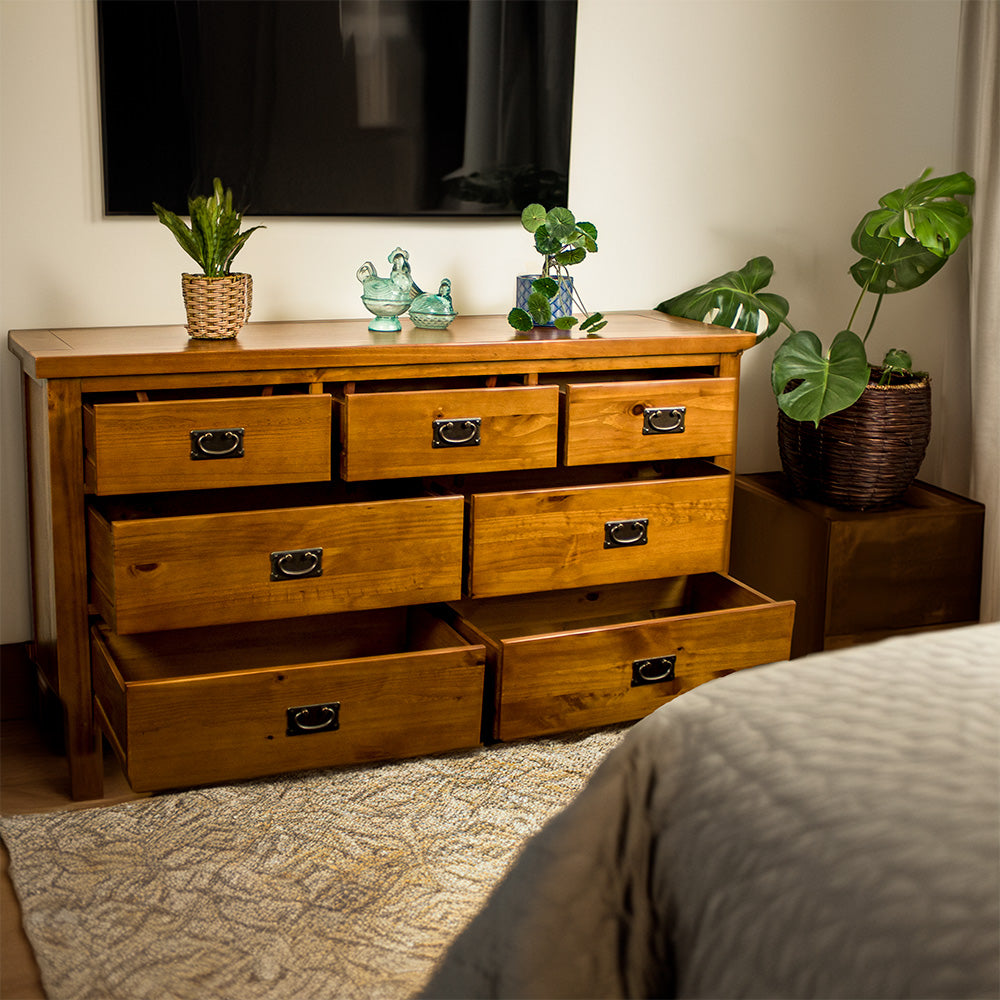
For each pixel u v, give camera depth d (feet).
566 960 3.79
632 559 7.93
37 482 7.30
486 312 9.02
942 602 9.26
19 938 5.69
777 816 3.45
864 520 8.82
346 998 5.26
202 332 7.07
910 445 8.96
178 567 6.66
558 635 7.23
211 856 6.27
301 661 8.10
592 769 7.31
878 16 9.79
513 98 8.63
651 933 3.88
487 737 7.67
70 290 7.80
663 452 7.93
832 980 3.03
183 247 7.07
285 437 6.87
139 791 6.48
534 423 7.50
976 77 9.49
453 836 6.54
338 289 8.51
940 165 10.31
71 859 6.23
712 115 9.42
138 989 5.27
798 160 9.80
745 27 9.37
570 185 9.09
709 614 7.64
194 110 7.79
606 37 8.92
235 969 5.42
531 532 7.55
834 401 8.21
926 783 3.32
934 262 8.93
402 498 7.82
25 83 7.43
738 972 3.32
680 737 3.98
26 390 7.48
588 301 9.37
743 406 10.18
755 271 9.24
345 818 6.67
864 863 3.14
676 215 9.48
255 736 6.68
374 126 8.29
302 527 6.92
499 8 8.43
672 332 8.05
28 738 7.88
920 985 2.82
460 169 8.59
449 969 3.96
